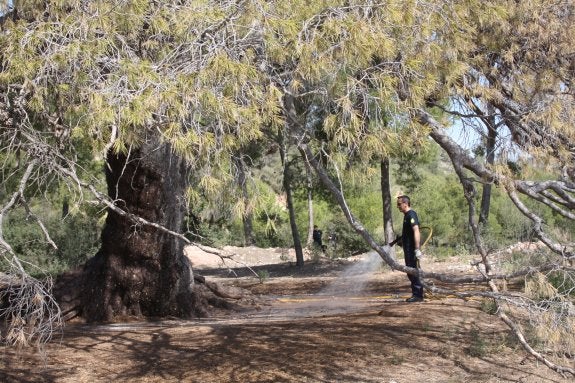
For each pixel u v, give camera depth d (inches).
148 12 291.7
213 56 251.9
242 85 251.3
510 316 414.9
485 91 331.6
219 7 272.7
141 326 455.5
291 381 317.4
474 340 370.9
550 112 321.7
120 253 486.3
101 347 386.6
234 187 251.3
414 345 367.6
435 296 498.6
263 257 1299.2
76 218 729.6
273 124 263.6
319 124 292.8
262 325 435.2
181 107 235.5
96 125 248.7
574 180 346.0
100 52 266.5
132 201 468.4
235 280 917.8
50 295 257.1
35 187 304.8
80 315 481.7
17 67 264.4
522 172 317.1
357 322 424.5
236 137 253.6
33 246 725.9
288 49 271.9
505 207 1103.6
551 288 295.9
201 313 516.7
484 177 319.3
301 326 422.6
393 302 534.6
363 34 264.7
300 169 800.3
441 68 315.6
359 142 261.7
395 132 274.8
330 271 1023.0
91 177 290.4
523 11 368.5
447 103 349.1
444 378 319.9
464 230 1320.1
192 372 335.6
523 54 382.9
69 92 269.0
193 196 249.6
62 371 340.2
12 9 330.0
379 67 290.4
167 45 282.8
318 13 281.4
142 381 326.0
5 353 359.6
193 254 1291.8
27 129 285.0
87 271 494.6
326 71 268.5
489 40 365.1
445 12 323.6
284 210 1519.4
